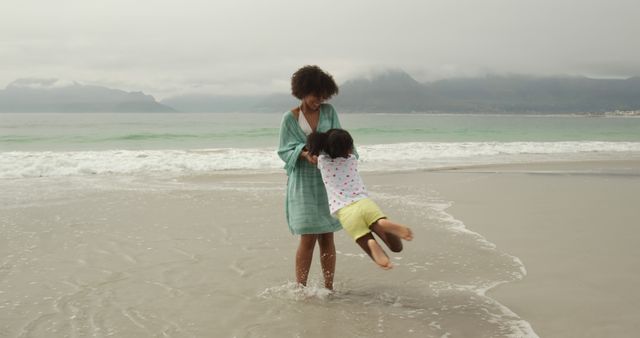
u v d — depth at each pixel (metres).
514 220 6.64
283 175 11.64
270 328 3.36
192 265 4.78
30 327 3.34
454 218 6.78
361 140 28.39
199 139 27.42
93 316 3.54
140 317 3.53
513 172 12.23
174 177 11.18
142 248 5.36
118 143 24.03
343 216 3.58
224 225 6.43
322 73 3.77
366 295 3.99
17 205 7.60
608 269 4.53
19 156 14.43
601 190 9.20
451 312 3.61
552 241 5.54
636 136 32.34
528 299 3.83
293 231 3.94
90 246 5.42
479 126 52.81
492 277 4.37
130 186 9.73
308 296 3.95
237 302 3.84
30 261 4.86
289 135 3.93
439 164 14.38
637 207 7.48
